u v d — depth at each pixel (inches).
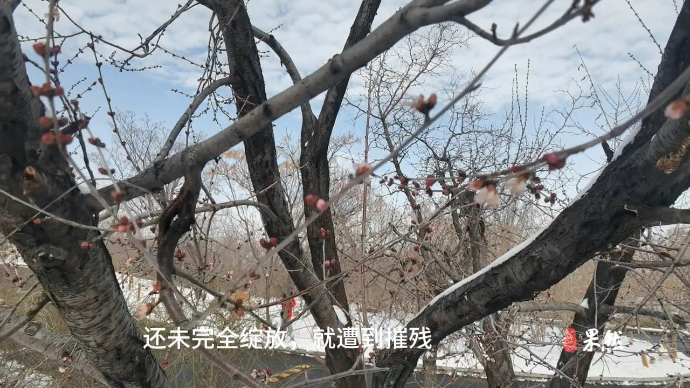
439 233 173.8
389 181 90.5
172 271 50.0
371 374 112.3
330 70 41.6
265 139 101.9
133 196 59.1
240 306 54.1
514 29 29.6
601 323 159.9
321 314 111.0
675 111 30.3
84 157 58.2
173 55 102.0
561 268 76.4
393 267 149.3
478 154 186.1
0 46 45.4
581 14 28.6
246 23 96.9
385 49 39.4
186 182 52.4
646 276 166.2
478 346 167.8
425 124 32.5
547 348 320.2
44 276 60.6
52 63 58.8
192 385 216.1
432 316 97.8
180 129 72.5
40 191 54.1
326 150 128.2
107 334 68.1
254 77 101.6
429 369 200.4
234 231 177.3
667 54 64.7
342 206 177.0
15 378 178.2
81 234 59.7
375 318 157.6
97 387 184.9
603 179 71.1
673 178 62.7
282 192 106.4
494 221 186.7
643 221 68.7
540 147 159.6
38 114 53.0
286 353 245.1
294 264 107.9
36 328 94.8
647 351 157.6
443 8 34.3
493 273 85.4
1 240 58.6
